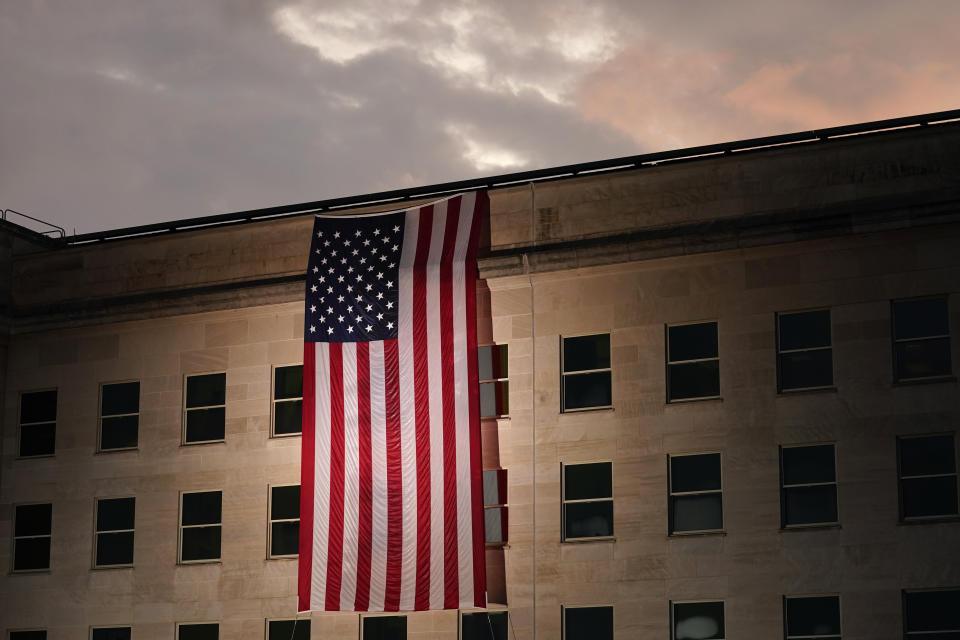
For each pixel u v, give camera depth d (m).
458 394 51.69
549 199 53.91
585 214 53.38
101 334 59.12
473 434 51.19
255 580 54.06
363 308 53.41
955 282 48.50
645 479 50.44
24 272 61.19
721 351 50.62
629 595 49.69
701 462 50.22
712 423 50.12
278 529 54.50
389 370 52.53
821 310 50.03
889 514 47.50
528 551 51.16
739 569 48.66
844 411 48.75
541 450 51.84
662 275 51.91
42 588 57.03
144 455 57.03
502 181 55.81
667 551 49.62
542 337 52.81
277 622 53.66
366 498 51.69
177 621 54.81
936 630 46.50
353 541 51.44
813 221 49.97
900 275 49.16
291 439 55.06
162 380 57.62
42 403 59.41
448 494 50.94
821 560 47.88
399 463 51.62
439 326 52.50
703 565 49.09
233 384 56.47
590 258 52.38
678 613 49.19
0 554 58.00
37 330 59.69
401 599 50.47
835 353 49.34
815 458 48.97
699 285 51.41
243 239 57.97
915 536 47.09
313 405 53.16
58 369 59.38
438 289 52.91
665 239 51.50
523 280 53.44
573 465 51.62
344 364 53.12
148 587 55.50
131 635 55.28
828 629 47.53
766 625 47.94
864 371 48.84
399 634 52.16
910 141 50.44
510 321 53.34
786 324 50.31
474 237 53.31
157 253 59.22
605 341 52.28
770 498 48.88
